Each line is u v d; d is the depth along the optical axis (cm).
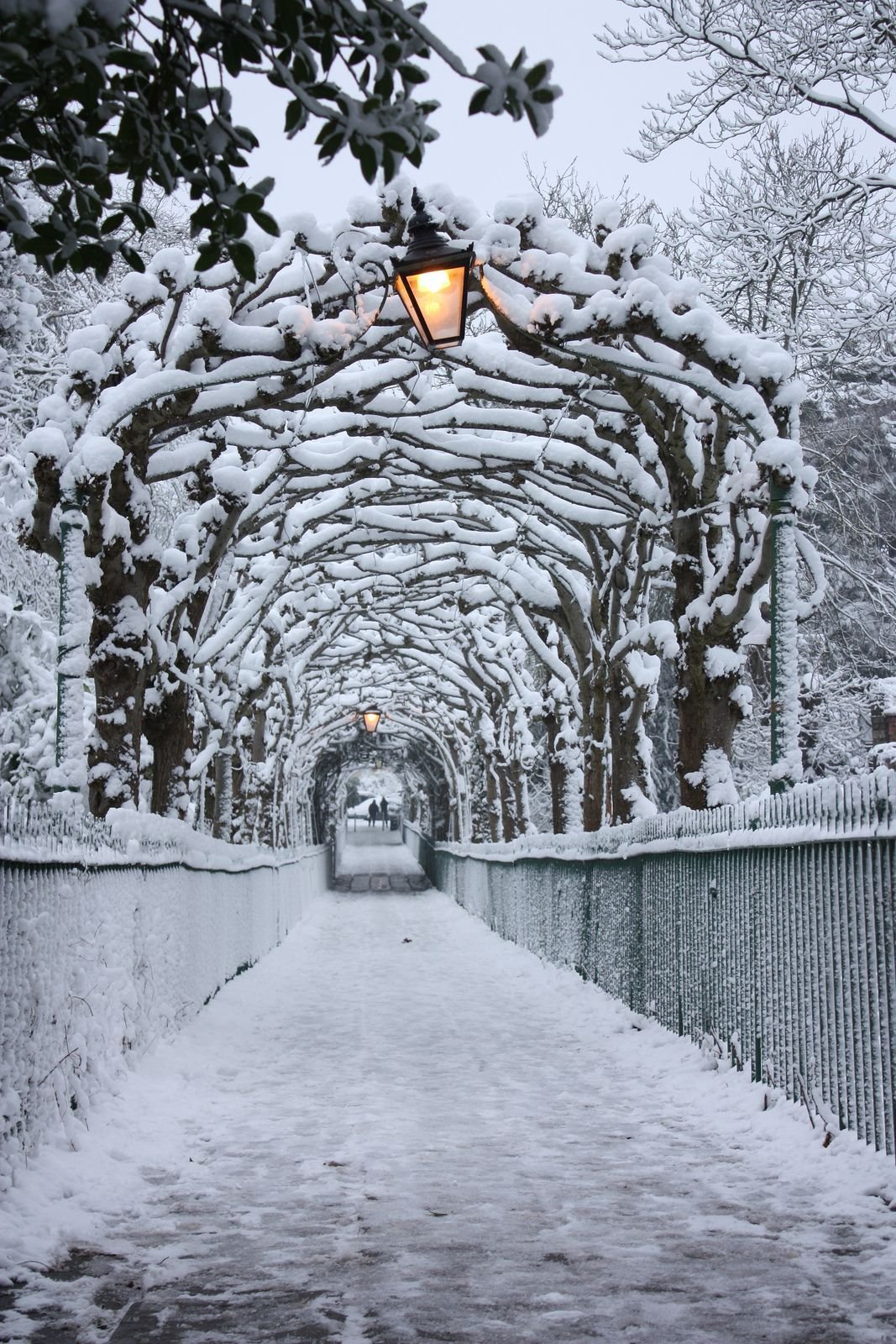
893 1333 414
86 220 371
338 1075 956
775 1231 531
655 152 1530
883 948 613
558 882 1867
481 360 1130
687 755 1137
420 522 1664
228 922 1658
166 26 338
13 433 1781
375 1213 564
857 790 651
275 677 2236
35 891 656
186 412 1012
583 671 1739
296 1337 412
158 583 1262
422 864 6544
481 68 310
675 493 1164
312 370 1031
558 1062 1026
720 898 938
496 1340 409
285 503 1438
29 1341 410
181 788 1309
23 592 1944
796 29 1410
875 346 1678
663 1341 407
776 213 1579
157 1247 514
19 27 286
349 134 328
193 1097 854
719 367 943
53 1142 655
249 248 357
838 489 2141
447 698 3459
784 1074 773
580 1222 548
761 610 1180
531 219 946
